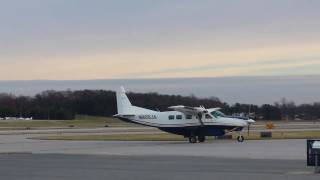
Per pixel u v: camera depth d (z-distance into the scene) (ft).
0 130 326.65
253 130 293.84
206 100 571.28
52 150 140.87
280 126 388.57
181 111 186.91
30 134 260.62
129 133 267.80
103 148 149.18
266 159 105.19
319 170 80.48
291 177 72.08
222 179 70.18
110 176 75.31
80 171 82.84
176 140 196.85
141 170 84.02
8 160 106.52
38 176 75.92
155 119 190.39
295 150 131.85
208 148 144.56
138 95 591.78
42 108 644.69
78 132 285.43
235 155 117.08
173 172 80.28
